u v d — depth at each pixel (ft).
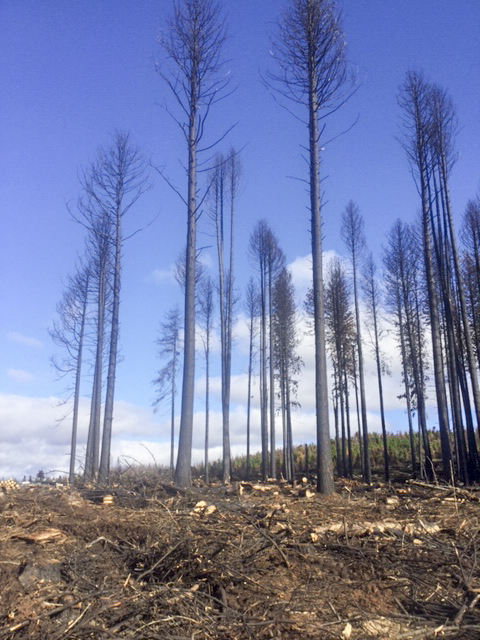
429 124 66.54
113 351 61.46
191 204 42.88
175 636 14.40
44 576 16.89
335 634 14.90
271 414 94.22
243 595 16.89
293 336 102.12
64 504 24.63
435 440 124.88
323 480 35.12
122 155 65.16
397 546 20.85
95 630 14.23
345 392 97.76
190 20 45.39
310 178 41.34
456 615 16.14
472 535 21.88
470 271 79.15
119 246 64.03
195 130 44.45
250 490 33.71
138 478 31.83
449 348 68.13
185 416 38.45
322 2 43.16
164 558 17.78
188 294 41.01
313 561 19.29
